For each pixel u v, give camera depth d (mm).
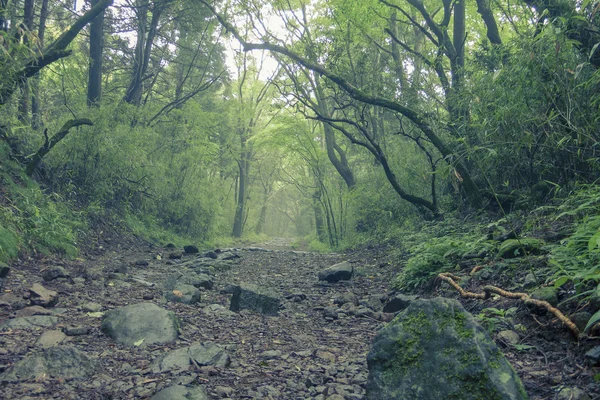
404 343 2537
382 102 9914
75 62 14664
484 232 7117
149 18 21422
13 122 9781
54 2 17312
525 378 2906
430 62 10977
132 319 4211
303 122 20875
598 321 3145
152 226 15898
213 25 19219
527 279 4406
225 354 3623
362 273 8820
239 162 32375
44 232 8484
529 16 8688
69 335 4121
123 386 3020
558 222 5738
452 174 8422
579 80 5914
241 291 5645
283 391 3027
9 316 4672
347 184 20109
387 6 13172
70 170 11656
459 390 2279
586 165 6266
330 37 11039
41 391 2900
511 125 6758
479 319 3883
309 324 5137
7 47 8461
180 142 18281
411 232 10891
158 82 23922
